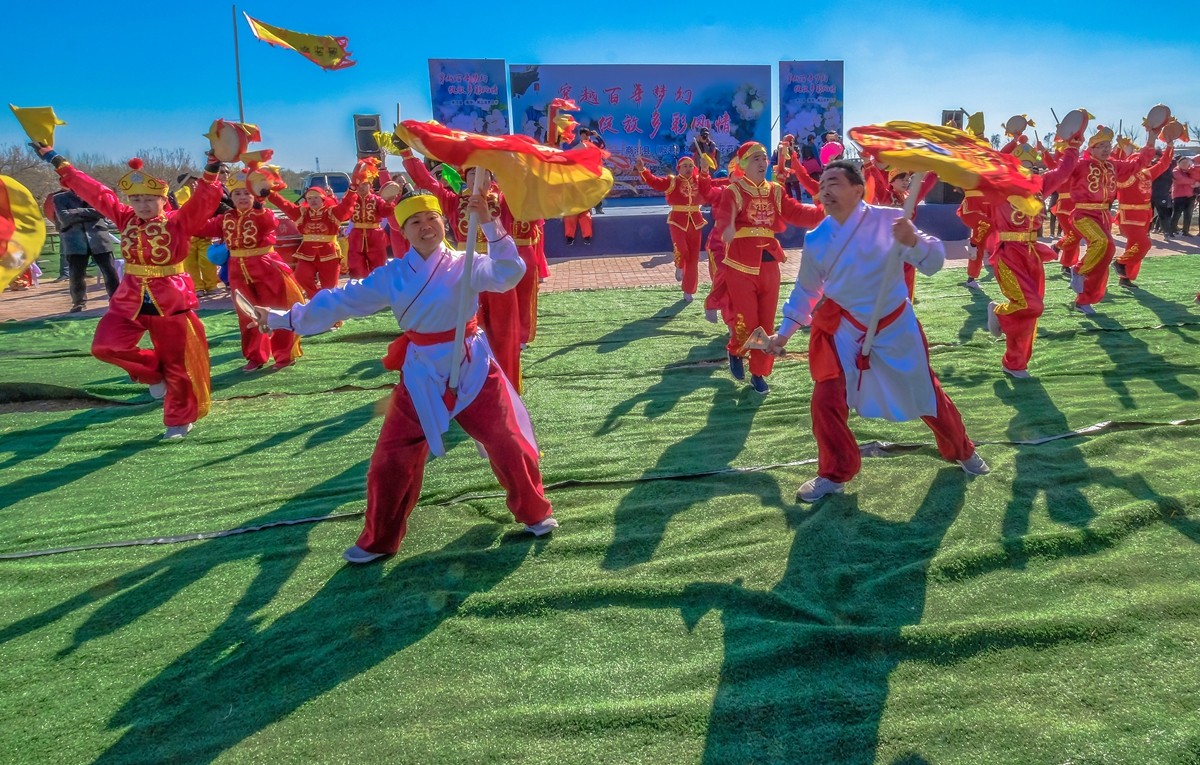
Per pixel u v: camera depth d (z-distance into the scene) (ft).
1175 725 7.91
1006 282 19.77
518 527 13.02
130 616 10.91
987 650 9.17
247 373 25.02
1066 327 25.86
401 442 11.65
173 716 8.82
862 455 15.23
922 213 57.16
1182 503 12.26
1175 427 15.75
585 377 22.77
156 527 13.87
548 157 10.78
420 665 9.54
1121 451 14.93
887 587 10.61
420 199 11.16
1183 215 58.03
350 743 8.29
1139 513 11.98
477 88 86.17
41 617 10.98
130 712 8.96
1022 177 11.58
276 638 10.23
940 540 11.93
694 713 8.39
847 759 7.76
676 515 13.30
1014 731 7.96
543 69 88.17
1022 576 10.76
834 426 13.11
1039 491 13.34
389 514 11.82
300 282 30.76
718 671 9.10
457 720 8.54
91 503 15.15
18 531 13.91
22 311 40.34
